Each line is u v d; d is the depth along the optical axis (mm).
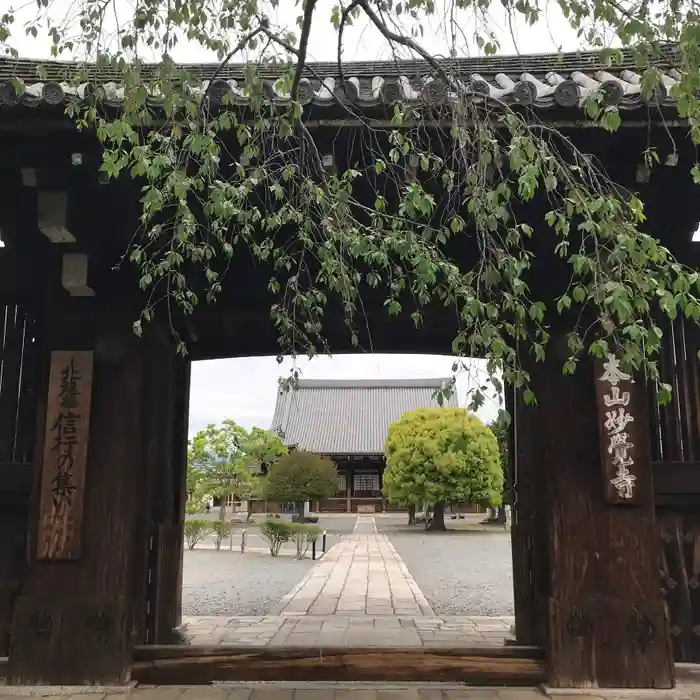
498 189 3094
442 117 3859
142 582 5148
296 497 31812
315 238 4883
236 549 21125
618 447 4852
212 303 5465
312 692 4641
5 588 5035
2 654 4965
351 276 3916
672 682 4551
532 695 4555
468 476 27562
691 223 5062
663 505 4996
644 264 3125
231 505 47000
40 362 5160
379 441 48750
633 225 3260
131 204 4984
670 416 5148
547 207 4875
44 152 4438
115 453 4941
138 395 5039
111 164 3467
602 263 3379
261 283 5453
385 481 29328
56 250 5156
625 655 4590
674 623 4910
